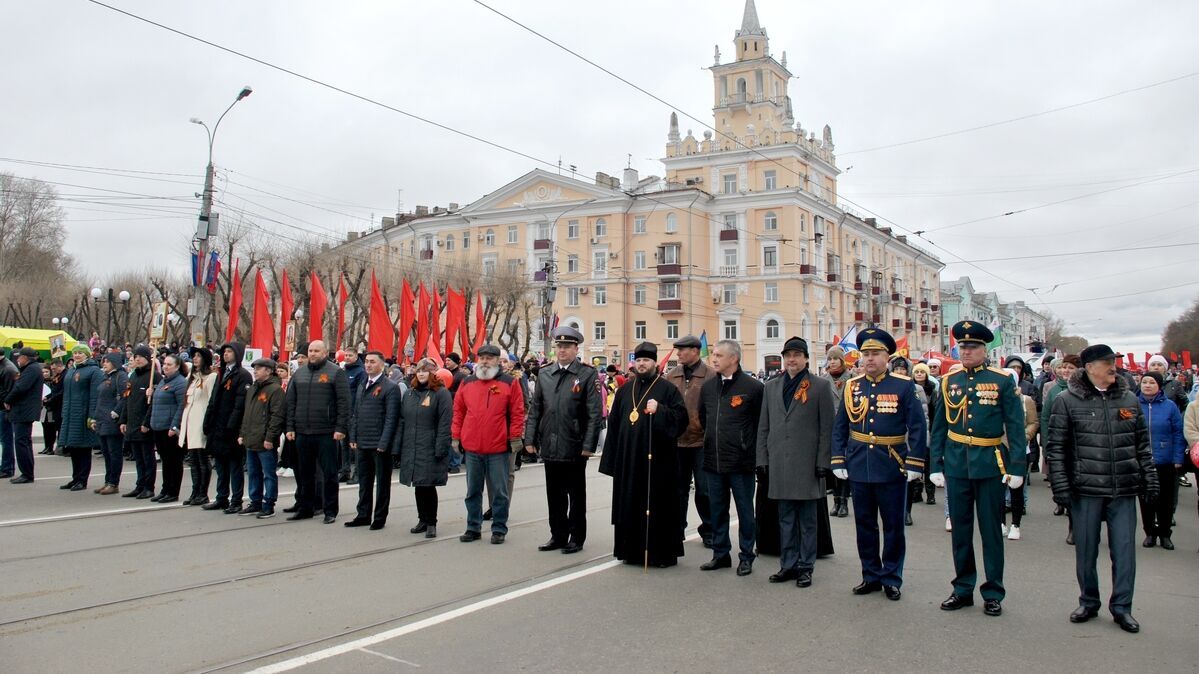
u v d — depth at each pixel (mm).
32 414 12844
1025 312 110188
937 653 5598
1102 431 6465
